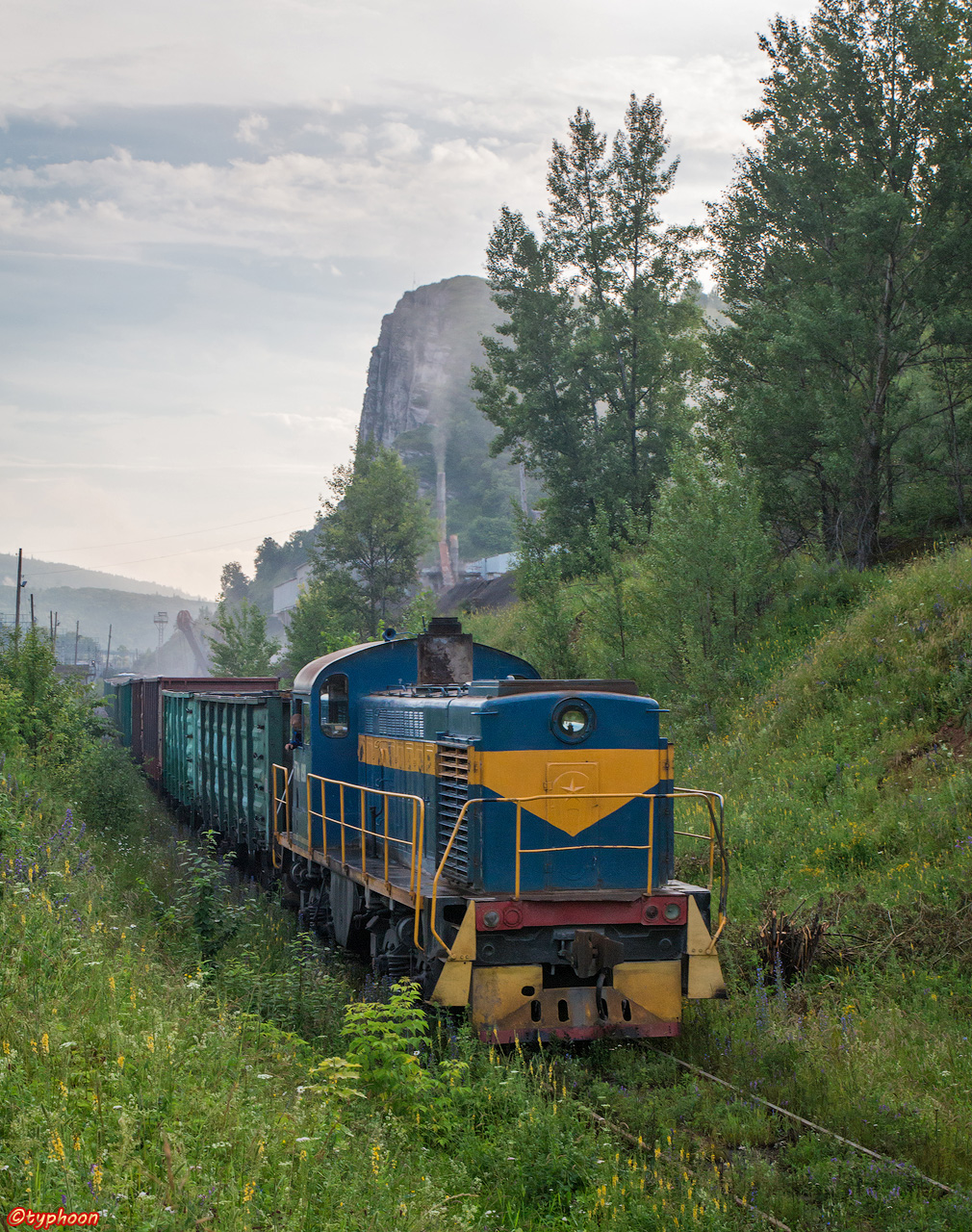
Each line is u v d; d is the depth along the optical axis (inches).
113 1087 207.5
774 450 887.7
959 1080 288.5
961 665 576.7
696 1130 269.1
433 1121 257.0
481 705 348.8
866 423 840.3
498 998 326.3
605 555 907.4
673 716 777.6
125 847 611.8
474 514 6304.1
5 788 582.9
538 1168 234.5
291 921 518.0
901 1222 215.5
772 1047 313.9
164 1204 164.7
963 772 499.2
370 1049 276.8
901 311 863.7
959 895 414.9
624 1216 214.7
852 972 385.1
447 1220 196.7
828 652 681.0
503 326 1445.6
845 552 889.5
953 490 876.0
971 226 802.8
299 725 520.4
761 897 461.1
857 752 573.9
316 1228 177.0
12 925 299.1
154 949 370.9
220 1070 239.0
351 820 493.0
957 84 800.3
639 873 356.8
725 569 794.8
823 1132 257.9
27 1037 225.3
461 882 355.3
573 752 353.1
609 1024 330.0
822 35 854.5
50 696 920.9
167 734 1003.3
